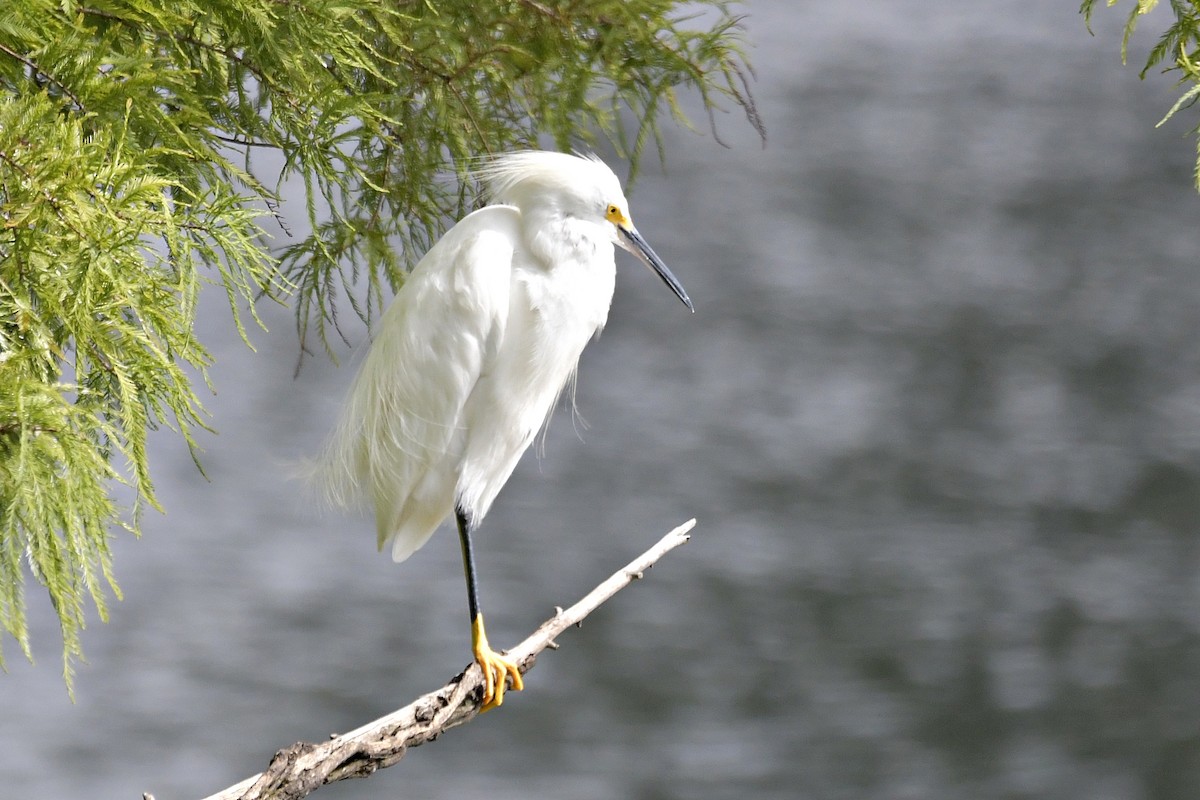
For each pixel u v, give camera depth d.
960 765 13.46
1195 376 21.30
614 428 19.77
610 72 5.51
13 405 2.70
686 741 13.83
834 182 30.91
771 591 16.02
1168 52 4.32
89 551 2.83
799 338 23.03
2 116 2.81
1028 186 30.38
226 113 4.26
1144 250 26.62
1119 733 13.93
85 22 3.61
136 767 13.08
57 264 2.82
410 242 5.68
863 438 19.52
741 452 19.11
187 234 3.37
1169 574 16.25
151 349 3.00
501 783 13.20
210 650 14.87
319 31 3.93
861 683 14.62
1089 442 19.30
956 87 38.06
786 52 41.56
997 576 16.25
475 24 5.24
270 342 23.05
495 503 17.69
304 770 3.58
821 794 13.08
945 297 24.58
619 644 15.10
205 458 19.11
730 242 27.42
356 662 14.77
